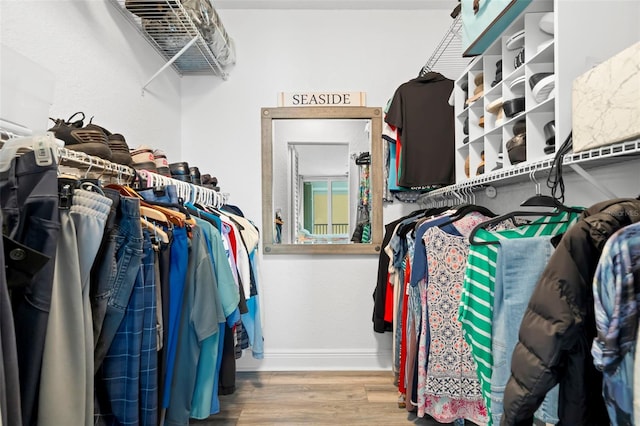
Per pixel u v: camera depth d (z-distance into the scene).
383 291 1.94
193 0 1.62
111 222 0.73
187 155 2.37
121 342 0.77
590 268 0.67
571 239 0.68
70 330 0.60
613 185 1.02
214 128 2.37
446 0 2.26
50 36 1.19
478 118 1.63
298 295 2.34
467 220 1.39
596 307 0.59
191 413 1.09
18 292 0.55
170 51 2.04
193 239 1.05
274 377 2.20
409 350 1.53
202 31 1.82
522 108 1.23
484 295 1.07
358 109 2.33
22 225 0.55
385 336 2.34
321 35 2.36
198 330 1.02
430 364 1.32
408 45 2.36
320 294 2.34
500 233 1.11
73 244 0.62
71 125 1.00
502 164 1.35
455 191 1.77
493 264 1.07
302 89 2.36
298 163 2.35
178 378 1.00
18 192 0.56
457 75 2.35
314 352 2.33
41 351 0.56
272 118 2.33
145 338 0.80
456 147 1.80
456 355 1.29
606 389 0.58
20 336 0.55
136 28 1.77
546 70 1.14
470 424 1.61
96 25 1.45
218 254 1.19
